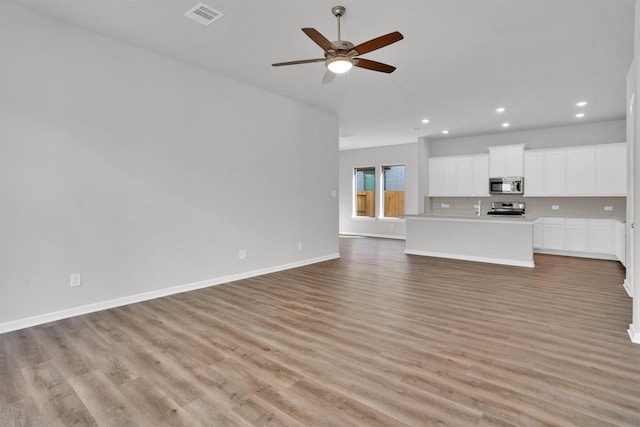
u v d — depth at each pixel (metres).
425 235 6.93
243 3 2.90
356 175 10.70
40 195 3.18
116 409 1.93
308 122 5.98
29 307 3.13
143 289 3.90
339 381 2.21
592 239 6.53
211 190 4.55
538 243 7.15
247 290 4.34
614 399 1.98
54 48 3.24
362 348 2.68
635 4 2.83
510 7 2.94
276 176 5.44
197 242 4.40
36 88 3.15
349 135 8.39
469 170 8.15
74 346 2.71
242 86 4.90
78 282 3.42
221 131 4.64
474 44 3.61
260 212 5.21
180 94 4.19
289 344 2.76
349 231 10.76
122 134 3.70
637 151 2.73
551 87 4.91
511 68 4.25
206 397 2.04
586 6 2.91
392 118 6.73
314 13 3.04
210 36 3.53
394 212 9.95
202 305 3.73
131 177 3.78
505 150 7.57
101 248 3.57
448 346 2.70
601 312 3.45
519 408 1.91
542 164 7.14
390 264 6.01
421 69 4.28
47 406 1.95
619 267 5.66
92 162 3.49
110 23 3.30
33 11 3.11
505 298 3.95
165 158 4.06
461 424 1.78
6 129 3.00
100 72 3.53
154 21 3.24
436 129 7.67
